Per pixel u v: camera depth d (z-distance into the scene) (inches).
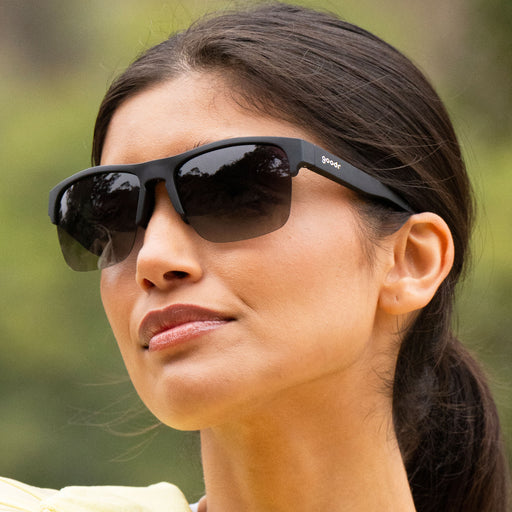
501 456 340.5
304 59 259.9
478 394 338.0
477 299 681.0
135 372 246.2
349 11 848.9
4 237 850.1
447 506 331.9
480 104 848.9
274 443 249.6
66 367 820.0
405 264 267.9
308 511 255.1
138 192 248.8
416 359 286.5
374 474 263.3
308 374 236.2
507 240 714.8
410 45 854.5
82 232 261.6
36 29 1019.3
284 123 251.8
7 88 960.9
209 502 265.6
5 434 800.9
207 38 261.9
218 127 246.8
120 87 270.1
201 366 225.0
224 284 230.8
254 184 237.0
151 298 236.2
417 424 311.7
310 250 237.6
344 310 241.0
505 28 865.5
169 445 763.4
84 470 784.3
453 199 293.4
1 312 832.9
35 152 879.7
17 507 262.8
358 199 254.1
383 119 267.4
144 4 943.0
